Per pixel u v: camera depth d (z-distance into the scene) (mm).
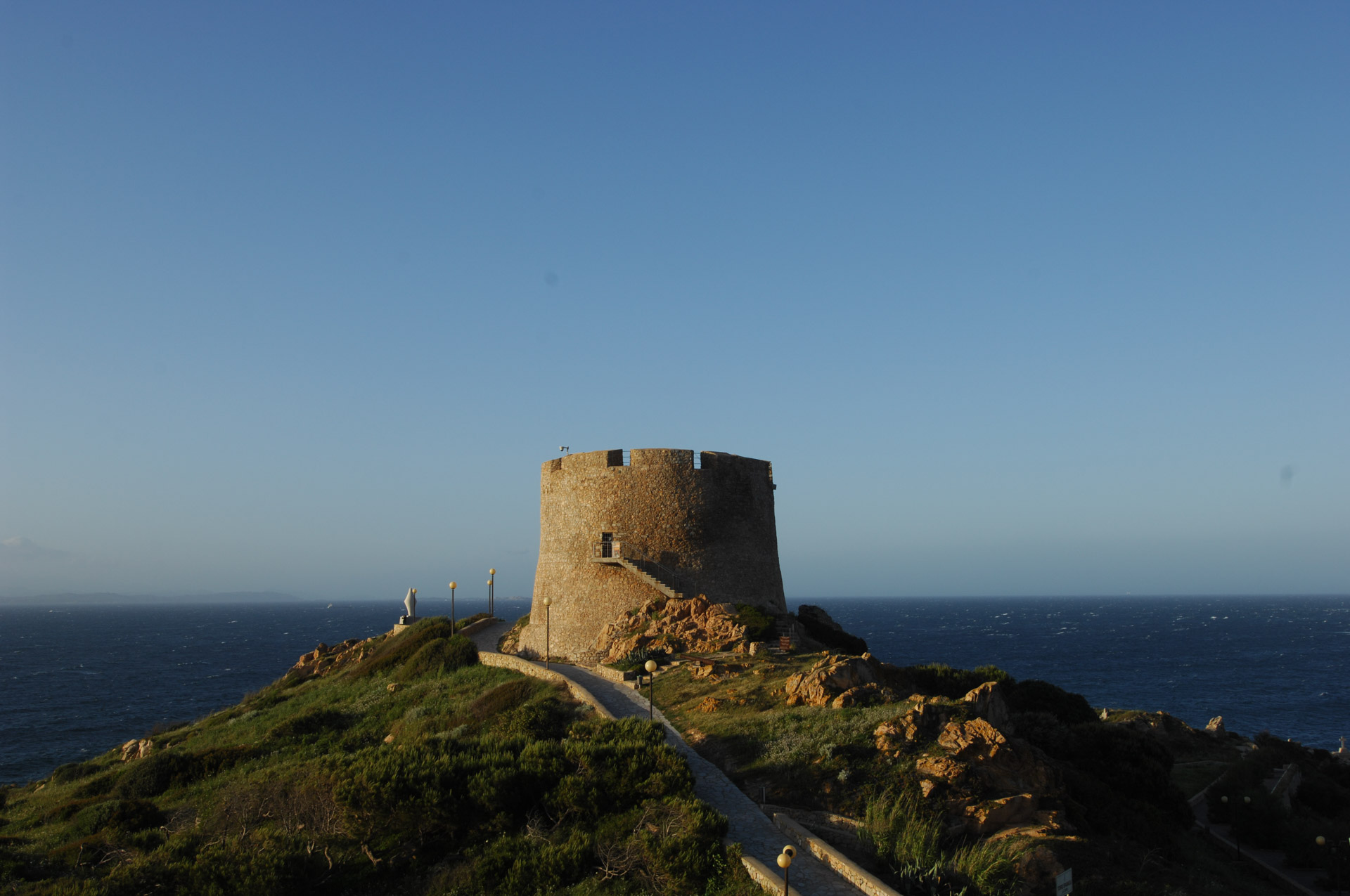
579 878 24484
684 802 26109
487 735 34688
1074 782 32562
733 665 44812
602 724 33688
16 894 26844
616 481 60719
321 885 25422
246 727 57188
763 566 62719
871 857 23453
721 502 60969
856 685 37125
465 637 62344
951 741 29203
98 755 89125
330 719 49781
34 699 128000
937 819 25578
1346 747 99875
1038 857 24266
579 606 60188
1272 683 147250
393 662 66812
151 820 35219
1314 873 42656
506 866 24953
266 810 30969
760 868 22328
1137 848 29703
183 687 140875
